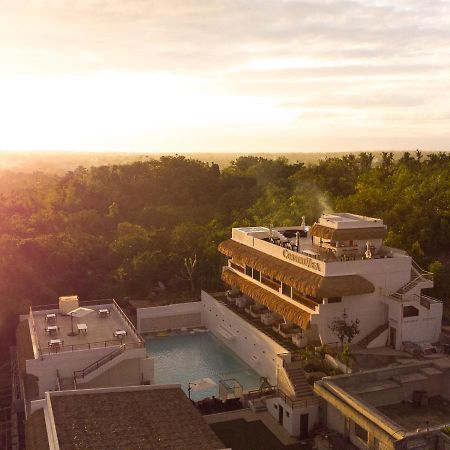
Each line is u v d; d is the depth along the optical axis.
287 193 86.69
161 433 23.03
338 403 26.14
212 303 49.09
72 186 91.75
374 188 66.81
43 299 50.78
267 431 30.30
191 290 59.56
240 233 47.19
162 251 63.88
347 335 33.94
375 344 34.88
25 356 33.59
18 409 33.00
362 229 38.75
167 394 27.30
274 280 40.41
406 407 28.41
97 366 32.19
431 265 49.22
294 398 30.62
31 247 56.00
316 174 87.44
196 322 51.75
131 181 97.56
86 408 24.88
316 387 28.16
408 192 63.56
